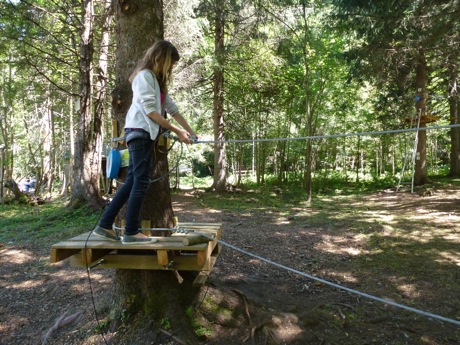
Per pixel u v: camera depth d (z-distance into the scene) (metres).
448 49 10.66
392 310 3.81
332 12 12.21
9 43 7.89
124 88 3.13
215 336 3.05
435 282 4.41
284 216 8.92
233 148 17.86
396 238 6.32
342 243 6.23
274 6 11.59
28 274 4.90
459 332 3.38
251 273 4.80
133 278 3.12
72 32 8.75
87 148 9.32
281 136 16.83
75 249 2.55
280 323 3.30
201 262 2.42
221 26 13.07
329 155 18.27
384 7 10.14
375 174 19.44
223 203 11.46
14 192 13.07
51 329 3.27
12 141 16.17
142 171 2.47
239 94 14.83
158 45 2.47
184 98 14.30
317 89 14.96
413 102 14.30
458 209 8.70
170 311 3.01
